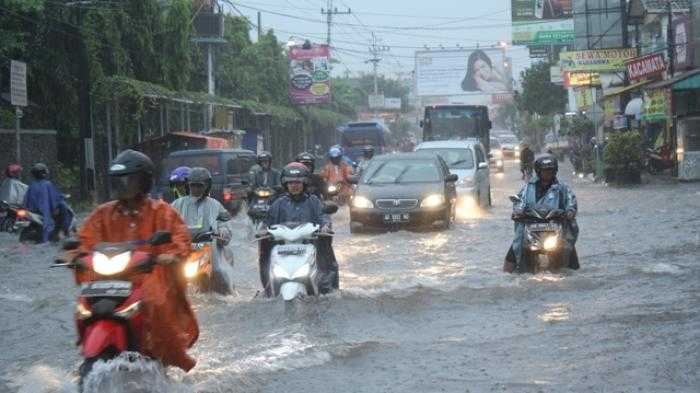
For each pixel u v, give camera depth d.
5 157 45.81
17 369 12.99
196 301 17.86
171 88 61.78
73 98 53.38
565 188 20.95
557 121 143.62
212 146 54.12
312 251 16.59
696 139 59.75
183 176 20.30
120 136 54.75
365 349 13.57
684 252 23.98
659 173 65.69
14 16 50.50
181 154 41.19
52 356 13.84
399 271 22.55
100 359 10.05
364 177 34.00
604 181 61.72
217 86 83.19
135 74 59.31
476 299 17.69
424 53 148.38
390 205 31.75
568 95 133.62
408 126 188.88
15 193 35.41
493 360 12.77
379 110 182.88
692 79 57.44
